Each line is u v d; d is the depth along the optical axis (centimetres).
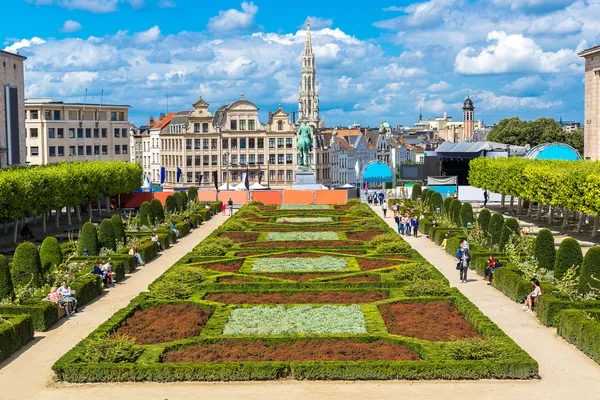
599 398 3922
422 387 4072
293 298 6034
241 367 4194
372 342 4775
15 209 10050
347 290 6259
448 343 4462
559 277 6359
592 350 4588
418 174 19638
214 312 5544
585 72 14875
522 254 7556
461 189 16712
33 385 4203
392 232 10019
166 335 4941
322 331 5003
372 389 4041
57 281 6244
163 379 4188
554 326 5381
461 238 8794
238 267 7538
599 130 14488
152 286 6300
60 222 13575
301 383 4147
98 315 5891
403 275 6712
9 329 4822
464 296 5909
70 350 4488
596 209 9456
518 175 12650
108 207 15438
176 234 10456
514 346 4500
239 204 16525
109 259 7619
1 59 16725
